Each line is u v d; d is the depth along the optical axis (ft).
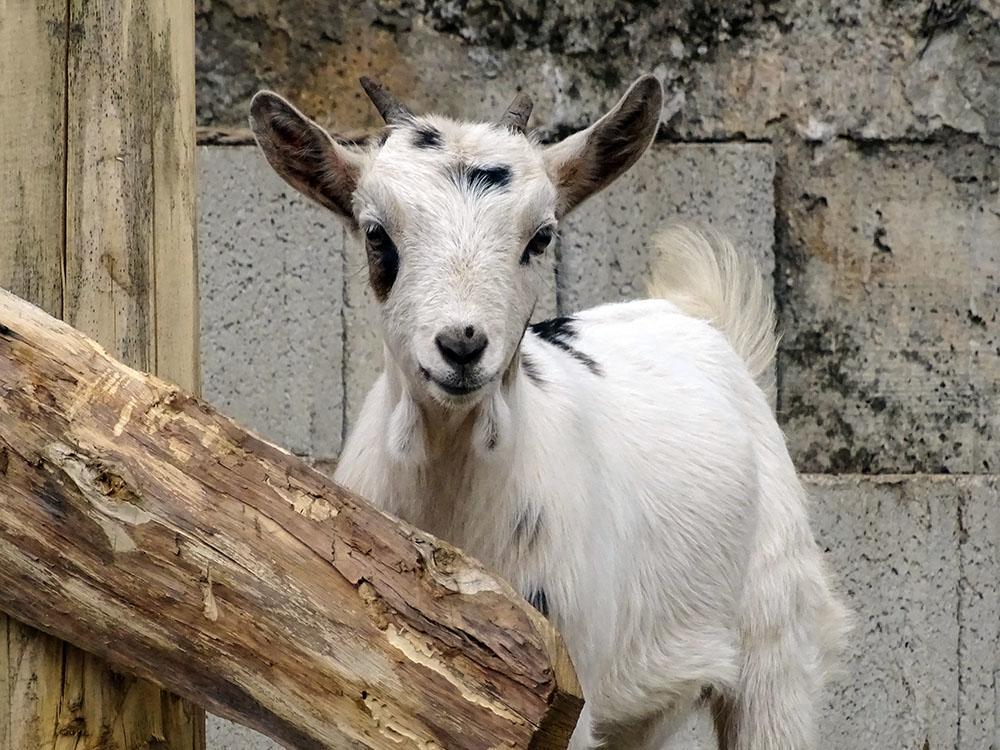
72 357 26.63
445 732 25.54
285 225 55.67
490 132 34.40
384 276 33.58
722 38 59.31
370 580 25.94
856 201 60.18
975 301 60.59
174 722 29.27
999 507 59.88
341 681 25.94
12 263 28.14
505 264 32.55
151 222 29.14
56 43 28.22
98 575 26.48
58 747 27.78
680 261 50.96
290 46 57.31
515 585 35.24
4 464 26.35
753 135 59.52
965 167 60.44
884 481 59.11
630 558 40.06
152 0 29.01
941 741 59.31
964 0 60.08
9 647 27.50
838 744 58.49
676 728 46.09
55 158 28.32
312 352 56.03
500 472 34.63
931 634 59.26
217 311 55.31
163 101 29.25
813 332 60.13
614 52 58.95
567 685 25.68
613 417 41.37
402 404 34.27
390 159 33.63
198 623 26.32
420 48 58.03
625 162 36.76
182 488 26.27
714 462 43.75
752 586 45.39
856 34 60.03
